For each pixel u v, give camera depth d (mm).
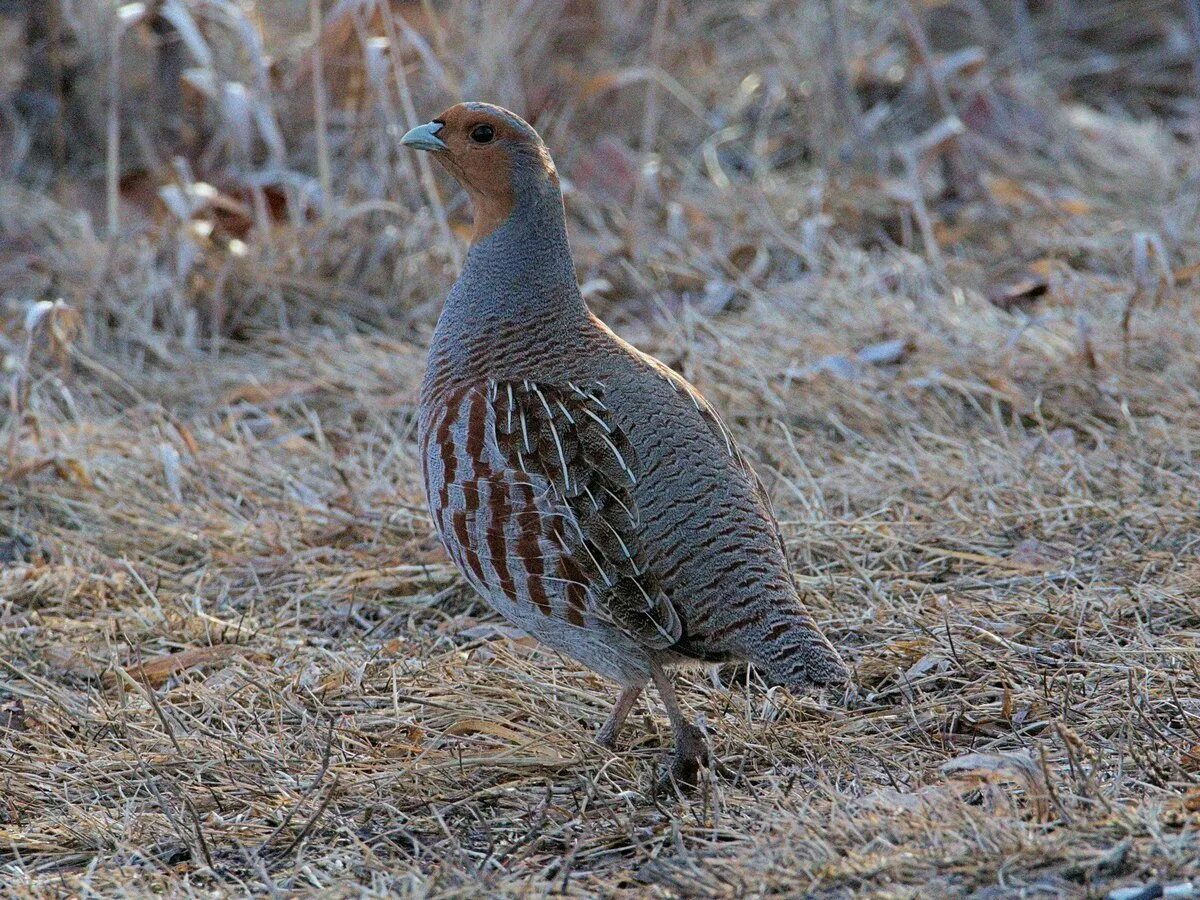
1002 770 7086
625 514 7270
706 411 7949
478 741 8086
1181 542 9719
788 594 7211
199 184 15109
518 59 16953
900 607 9273
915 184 14969
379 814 7414
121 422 12594
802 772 7562
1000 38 20984
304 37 16938
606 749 7848
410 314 14008
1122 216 15648
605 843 7027
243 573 10336
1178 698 7871
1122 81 20078
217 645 9297
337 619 9789
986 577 9625
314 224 14625
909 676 8430
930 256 14484
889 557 9938
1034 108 18094
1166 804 6641
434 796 7570
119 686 8648
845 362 12383
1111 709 7871
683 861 6570
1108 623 8781
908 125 18125
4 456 11680
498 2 16812
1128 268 14375
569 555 7273
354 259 14562
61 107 15883
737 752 7875
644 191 15711
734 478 7477
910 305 13484
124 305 14055
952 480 10789
